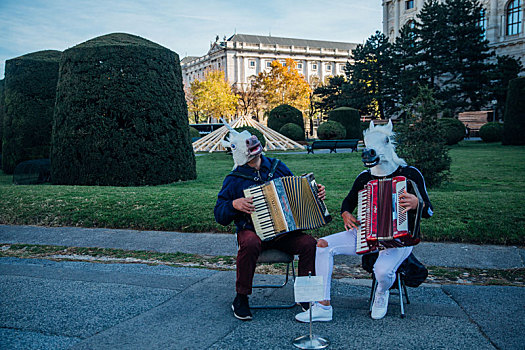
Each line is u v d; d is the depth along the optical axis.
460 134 25.97
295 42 114.00
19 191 9.77
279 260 3.81
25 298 4.17
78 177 11.67
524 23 47.91
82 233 7.02
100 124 11.38
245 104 76.19
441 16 41.62
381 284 3.47
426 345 3.06
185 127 12.71
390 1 62.50
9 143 16.45
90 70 11.35
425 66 42.78
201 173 15.03
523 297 3.99
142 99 11.47
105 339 3.25
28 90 16.03
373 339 3.18
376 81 50.38
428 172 10.33
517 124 23.06
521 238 5.70
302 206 3.65
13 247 6.46
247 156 3.89
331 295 4.20
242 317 3.59
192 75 123.31
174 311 3.81
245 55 103.75
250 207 3.55
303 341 3.12
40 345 3.16
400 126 10.73
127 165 11.42
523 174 12.76
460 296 4.04
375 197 3.42
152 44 12.05
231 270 5.12
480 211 6.70
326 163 17.81
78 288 4.46
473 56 40.97
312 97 74.69
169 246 6.25
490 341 3.10
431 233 5.98
